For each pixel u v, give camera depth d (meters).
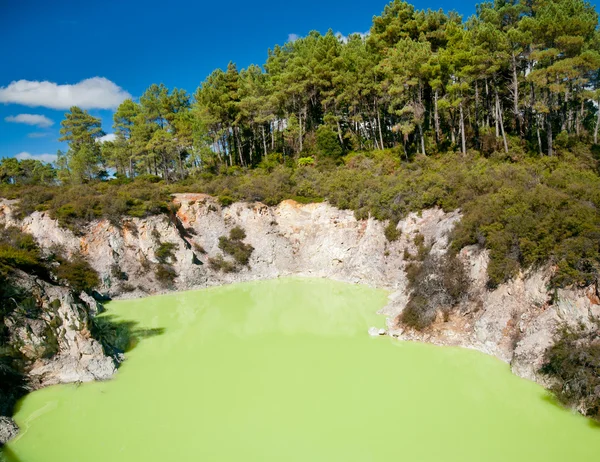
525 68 48.38
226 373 25.59
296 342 30.09
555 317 22.86
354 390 22.92
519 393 21.52
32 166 84.56
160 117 74.50
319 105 67.94
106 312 37.62
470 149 48.78
